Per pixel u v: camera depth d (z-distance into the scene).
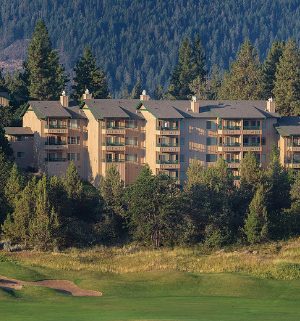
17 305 135.88
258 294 150.62
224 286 154.75
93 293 152.38
